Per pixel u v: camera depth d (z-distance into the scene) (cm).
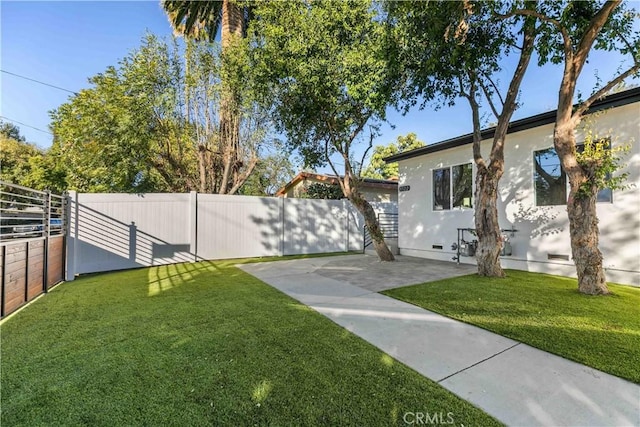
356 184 841
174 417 191
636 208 520
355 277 628
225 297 474
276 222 1023
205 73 1137
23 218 443
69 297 482
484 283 544
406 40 523
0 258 375
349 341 304
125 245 773
